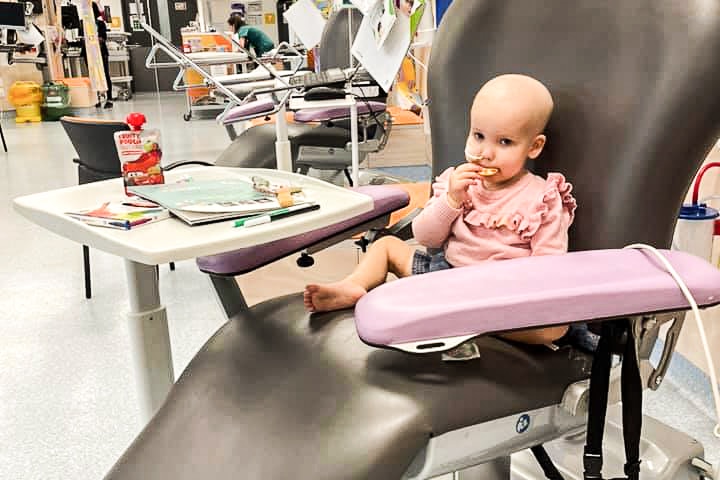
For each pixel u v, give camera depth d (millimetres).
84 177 2316
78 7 9711
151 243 781
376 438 731
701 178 1607
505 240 970
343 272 2133
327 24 3230
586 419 887
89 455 1609
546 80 1000
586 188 937
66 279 2797
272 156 2904
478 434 785
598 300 701
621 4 941
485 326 686
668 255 798
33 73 9023
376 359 855
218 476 771
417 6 1327
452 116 1108
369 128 3348
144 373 1088
